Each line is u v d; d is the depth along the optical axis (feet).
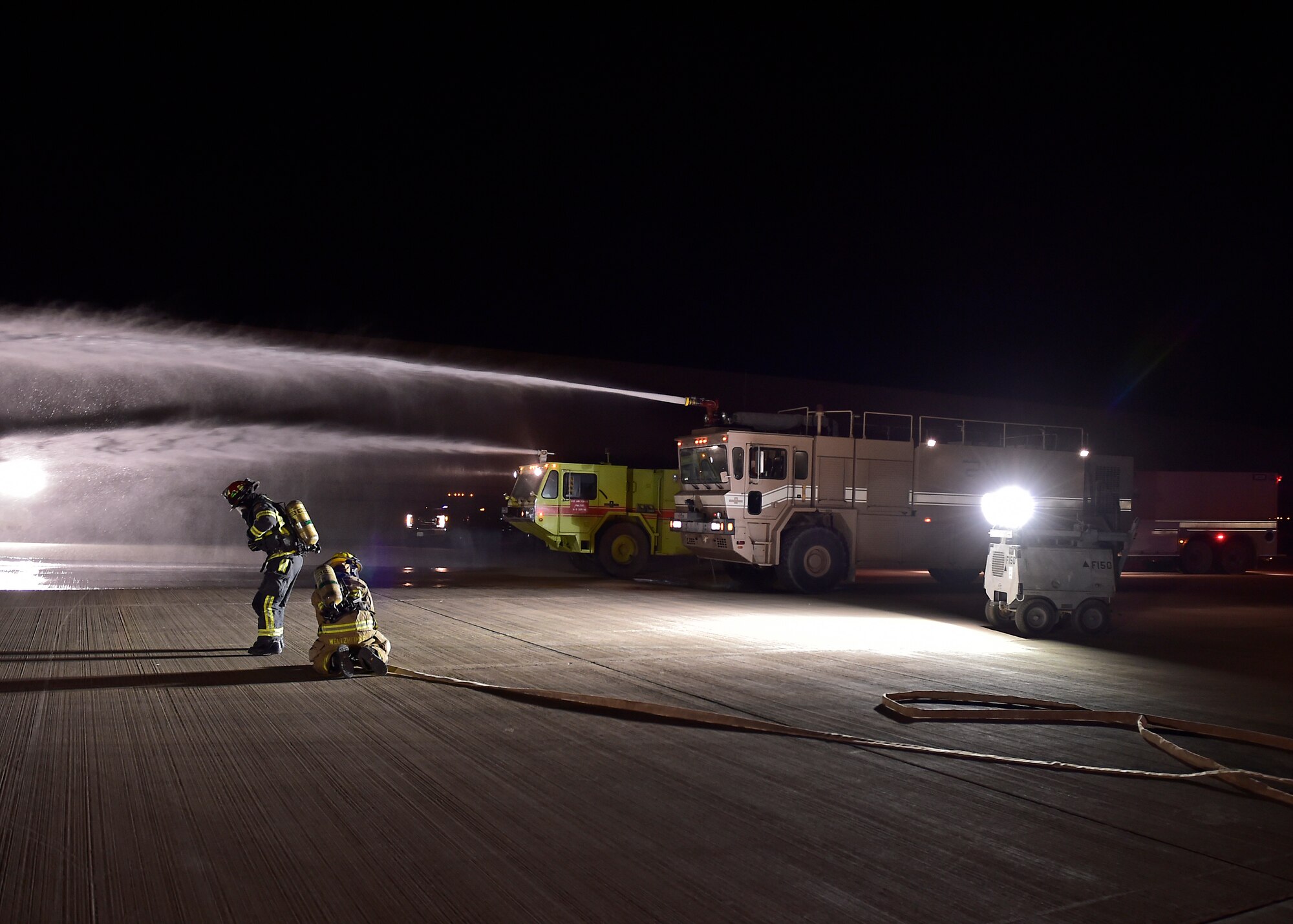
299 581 54.85
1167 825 14.62
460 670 26.14
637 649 30.81
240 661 26.84
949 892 11.82
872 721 21.18
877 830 14.03
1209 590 62.28
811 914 11.08
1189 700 25.08
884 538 57.47
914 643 33.99
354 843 12.96
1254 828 14.60
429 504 104.68
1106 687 26.50
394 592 47.67
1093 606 37.40
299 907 10.91
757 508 54.29
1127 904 11.61
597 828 13.78
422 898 11.23
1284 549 119.14
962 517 59.57
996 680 27.07
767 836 13.65
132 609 37.96
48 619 34.68
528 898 11.31
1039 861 12.96
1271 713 23.54
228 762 16.62
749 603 47.34
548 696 22.54
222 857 12.32
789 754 18.21
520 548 90.58
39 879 11.48
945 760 18.11
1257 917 11.32
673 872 12.24
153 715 20.02
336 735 18.75
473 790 15.40
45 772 15.79
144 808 14.11
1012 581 36.96
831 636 35.01
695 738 19.20
